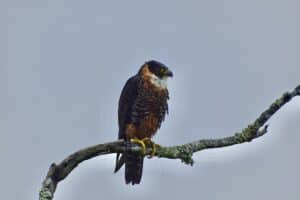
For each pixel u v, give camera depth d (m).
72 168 8.09
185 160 9.04
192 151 8.98
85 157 8.27
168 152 9.19
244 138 8.54
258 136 8.50
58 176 7.95
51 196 7.73
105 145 8.48
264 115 8.42
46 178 7.85
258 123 8.45
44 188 7.76
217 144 8.77
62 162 7.99
